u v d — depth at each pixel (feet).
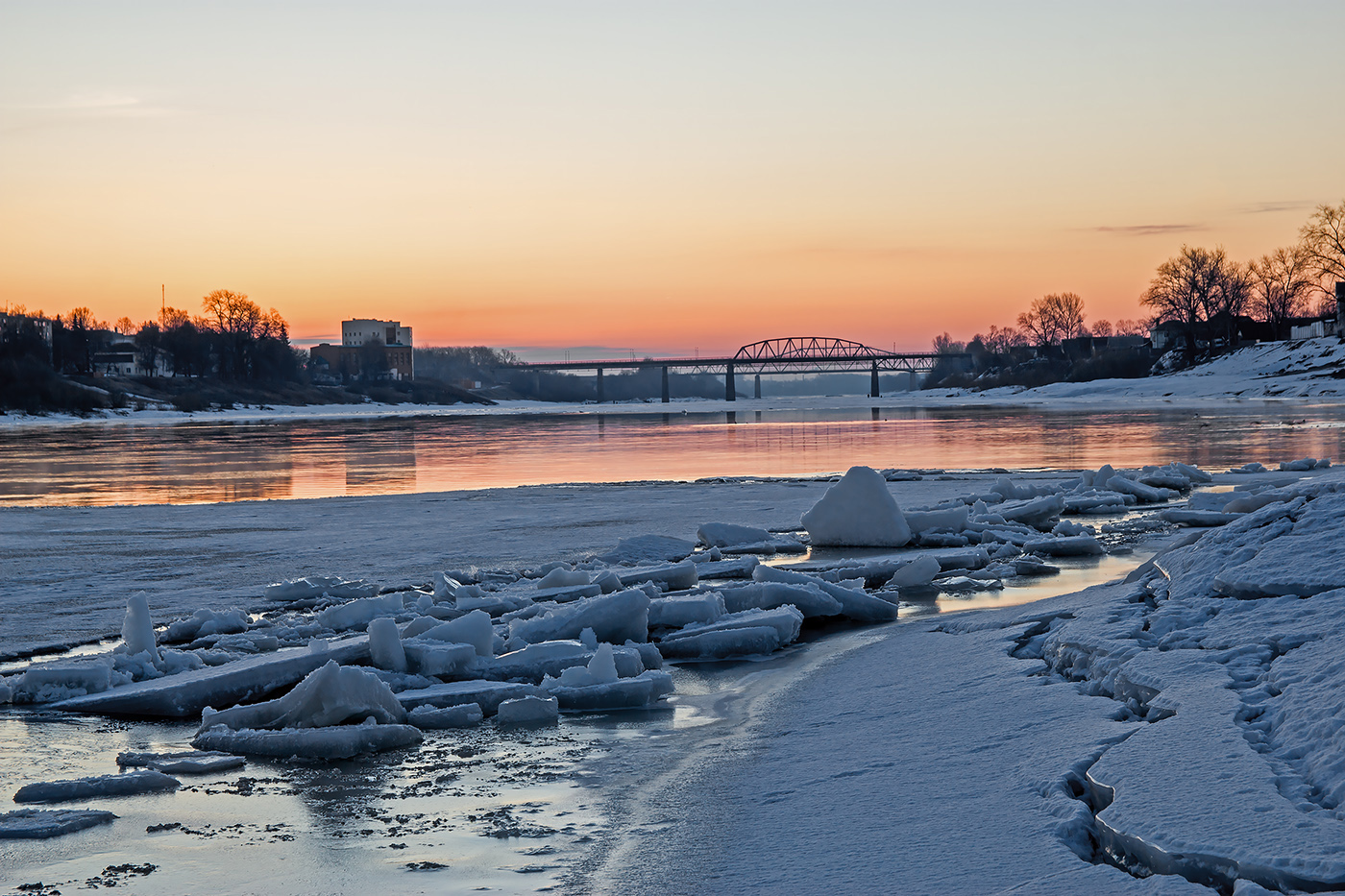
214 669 32.14
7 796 23.21
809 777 22.08
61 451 182.80
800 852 17.89
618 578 45.62
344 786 23.53
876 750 23.35
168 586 50.26
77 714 30.32
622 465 133.90
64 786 22.91
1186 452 126.11
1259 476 91.71
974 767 20.94
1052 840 16.61
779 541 62.80
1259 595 28.04
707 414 400.06
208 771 24.71
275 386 593.83
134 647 34.35
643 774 23.73
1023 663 28.89
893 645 35.40
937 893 15.46
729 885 16.88
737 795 21.54
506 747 26.37
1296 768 17.30
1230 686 21.95
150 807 22.24
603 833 20.07
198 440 224.33
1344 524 29.94
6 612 44.24
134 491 106.83
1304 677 20.57
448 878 18.15
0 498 99.45
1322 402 292.61
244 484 113.80
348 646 33.32
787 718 27.73
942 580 50.60
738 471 120.78
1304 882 13.61
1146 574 35.73
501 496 90.89
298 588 46.75
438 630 33.81
